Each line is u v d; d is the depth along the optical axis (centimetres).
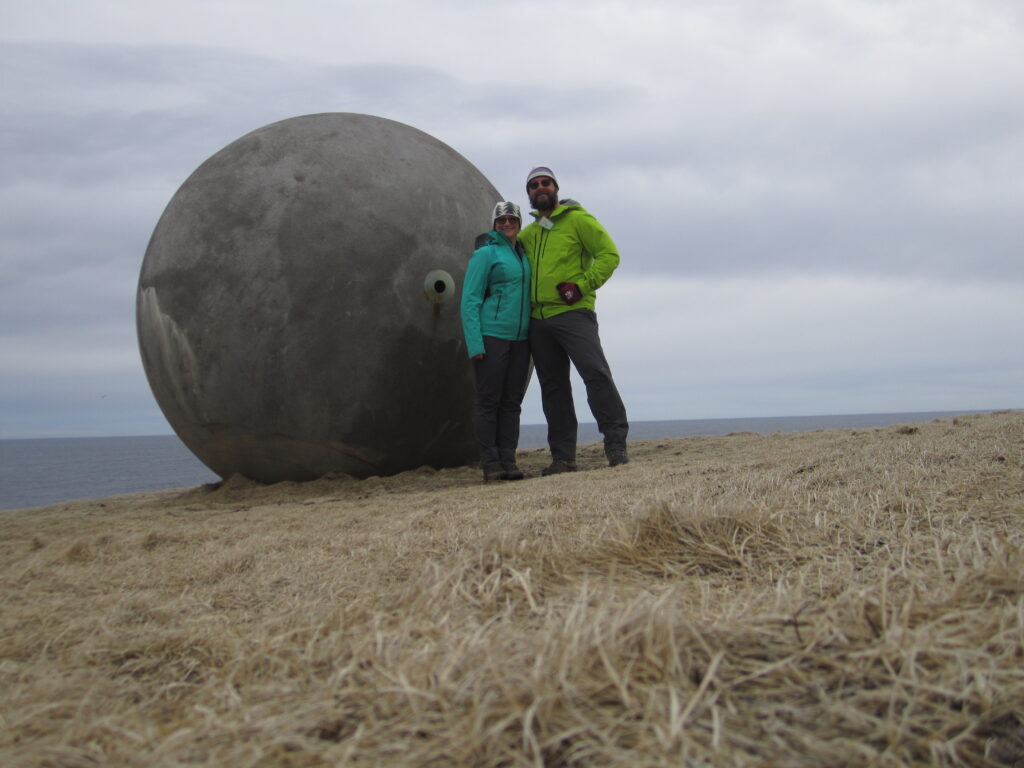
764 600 171
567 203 542
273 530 350
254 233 523
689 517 233
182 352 529
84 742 129
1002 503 241
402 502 417
